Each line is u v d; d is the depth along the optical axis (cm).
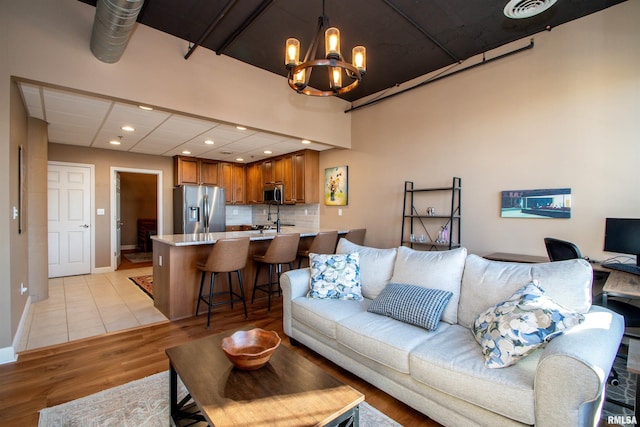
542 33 325
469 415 151
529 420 130
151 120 383
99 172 568
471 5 282
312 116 482
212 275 320
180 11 293
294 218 666
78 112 355
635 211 273
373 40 339
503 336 151
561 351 125
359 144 526
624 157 278
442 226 411
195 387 138
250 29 320
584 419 125
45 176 404
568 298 168
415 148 443
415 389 173
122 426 171
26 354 254
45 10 263
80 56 279
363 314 225
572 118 306
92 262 561
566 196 309
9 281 241
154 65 323
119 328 310
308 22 306
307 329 252
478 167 375
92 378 219
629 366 130
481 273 205
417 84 436
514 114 345
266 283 423
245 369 151
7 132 241
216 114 371
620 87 280
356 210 530
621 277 226
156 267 375
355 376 224
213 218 650
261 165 691
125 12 207
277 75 434
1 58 241
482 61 367
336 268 271
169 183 649
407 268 242
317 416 120
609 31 286
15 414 181
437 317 197
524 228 338
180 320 334
